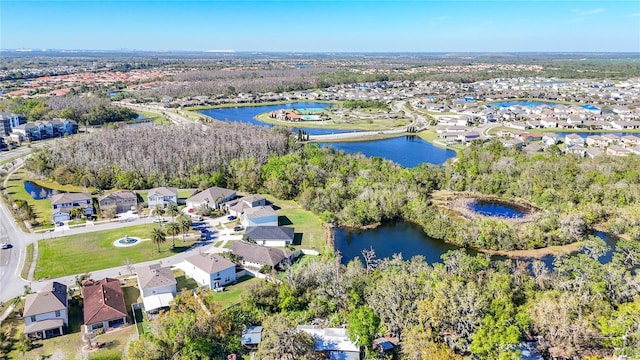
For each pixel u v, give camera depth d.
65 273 97.25
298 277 87.44
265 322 70.62
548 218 121.38
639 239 116.19
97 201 144.25
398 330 75.31
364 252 110.69
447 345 70.50
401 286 77.00
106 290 85.00
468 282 78.31
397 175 155.25
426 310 71.38
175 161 166.25
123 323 80.31
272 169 159.38
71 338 75.88
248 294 82.81
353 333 70.69
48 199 145.50
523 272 91.31
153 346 67.25
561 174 150.25
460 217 131.50
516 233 113.75
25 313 76.00
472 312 69.94
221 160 171.50
